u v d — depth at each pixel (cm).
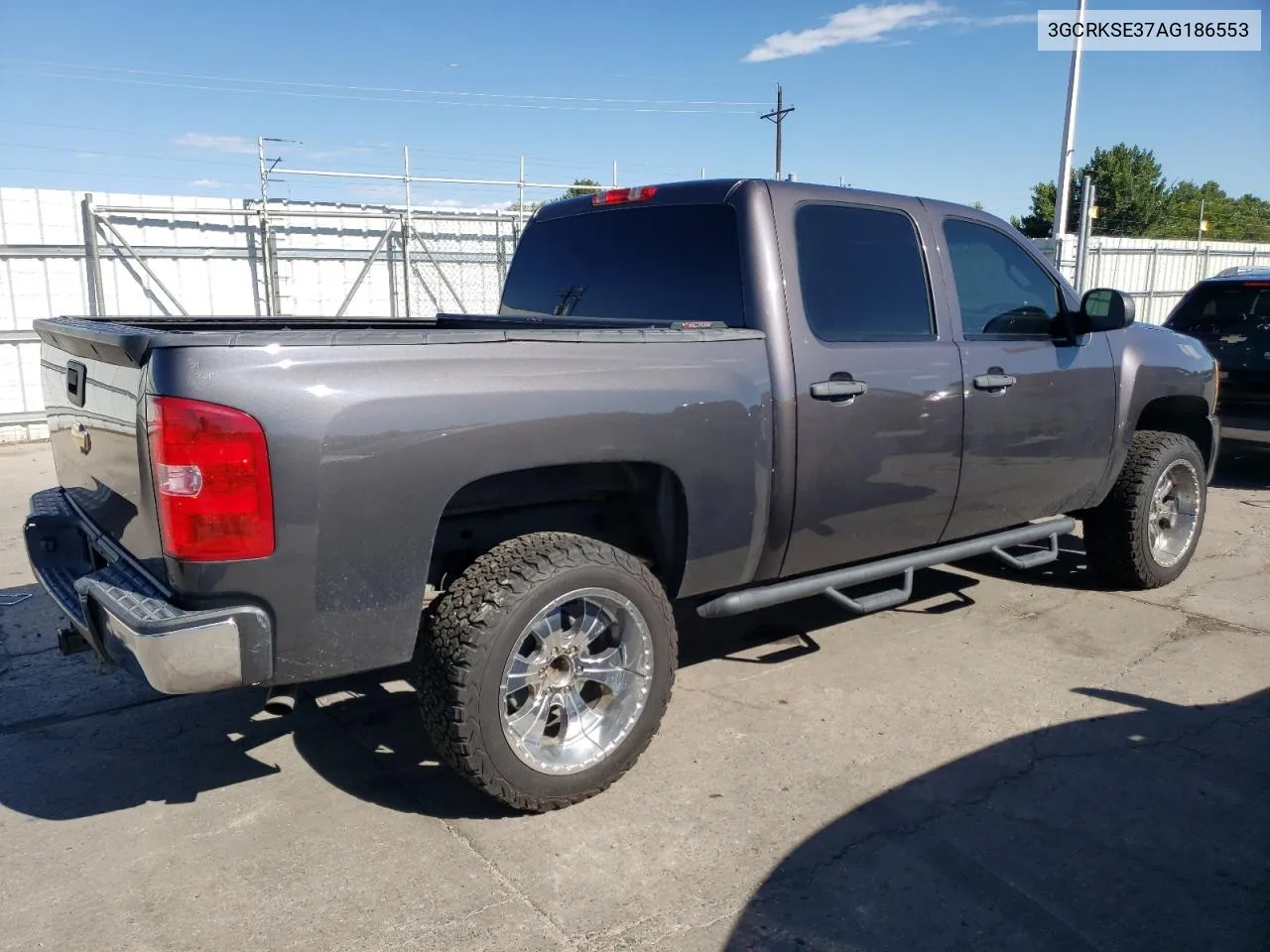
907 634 488
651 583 330
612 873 291
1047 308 473
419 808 329
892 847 304
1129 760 360
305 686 405
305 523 268
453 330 294
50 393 380
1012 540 471
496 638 297
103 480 318
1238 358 855
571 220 445
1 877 289
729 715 396
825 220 387
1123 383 498
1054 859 299
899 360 393
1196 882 288
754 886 285
